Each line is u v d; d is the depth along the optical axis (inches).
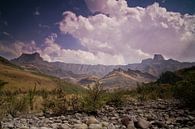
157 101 862.5
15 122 444.1
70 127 364.5
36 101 720.3
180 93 856.9
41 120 466.0
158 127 379.2
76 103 610.9
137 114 545.6
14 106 608.7
